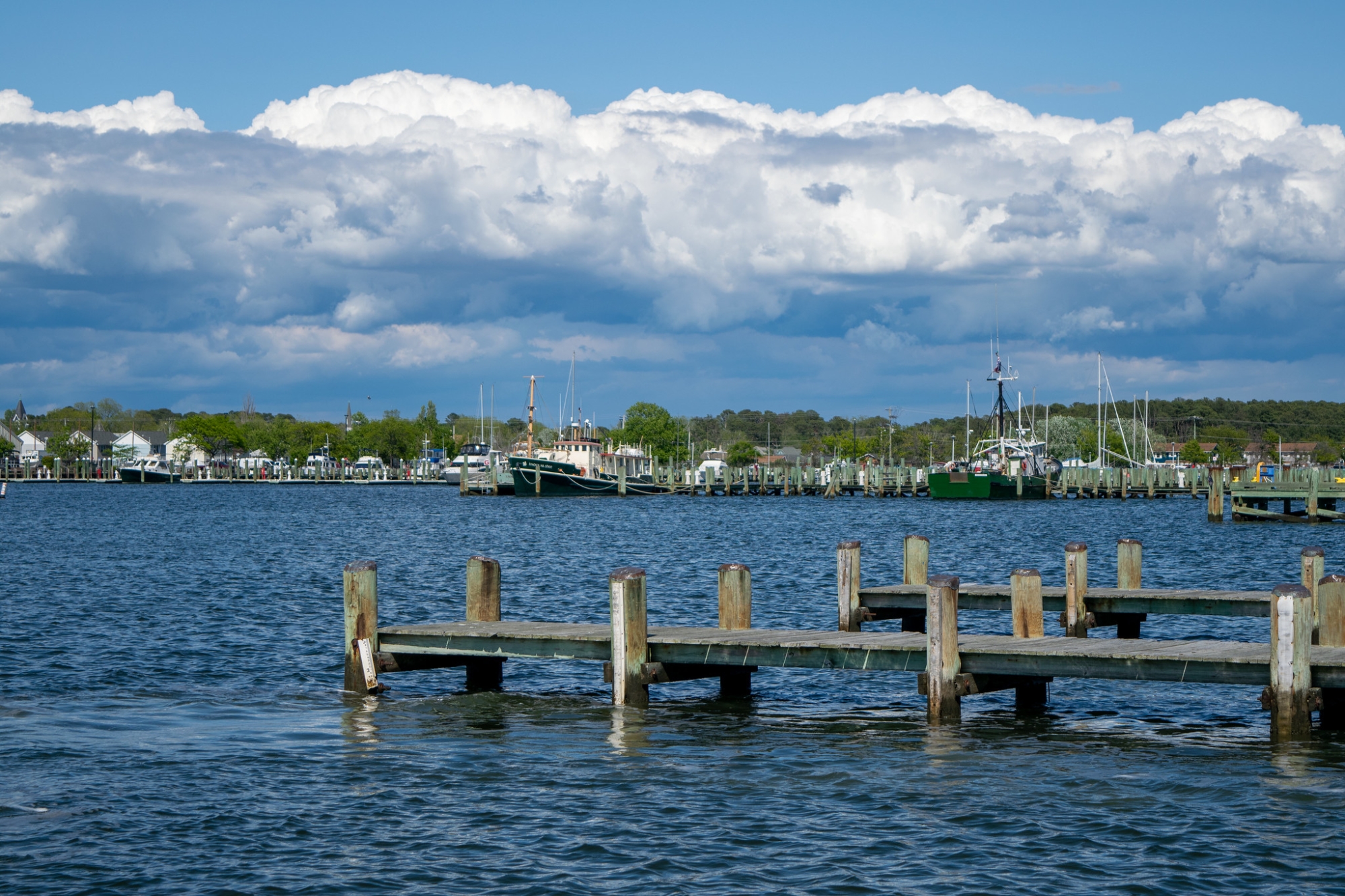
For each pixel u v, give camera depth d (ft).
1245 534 227.81
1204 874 45.88
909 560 94.27
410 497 473.26
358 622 75.41
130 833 50.01
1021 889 44.57
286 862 47.11
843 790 55.83
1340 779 56.85
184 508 361.30
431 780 57.36
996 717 70.59
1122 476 421.59
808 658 68.08
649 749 62.80
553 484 437.99
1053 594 91.71
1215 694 77.10
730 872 46.21
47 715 69.87
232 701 74.02
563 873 46.06
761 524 282.36
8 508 354.95
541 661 87.15
